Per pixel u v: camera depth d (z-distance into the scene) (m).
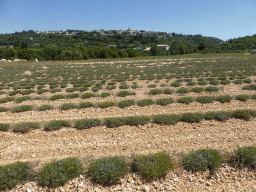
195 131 7.09
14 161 5.50
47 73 29.31
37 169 4.93
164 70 27.48
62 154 5.84
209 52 101.06
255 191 4.12
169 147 6.00
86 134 7.20
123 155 5.59
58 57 68.31
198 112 8.44
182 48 105.56
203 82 15.84
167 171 4.72
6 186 4.43
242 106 9.60
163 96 12.30
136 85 15.69
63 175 4.55
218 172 4.80
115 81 19.59
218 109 9.30
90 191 4.32
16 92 14.53
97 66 39.50
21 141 6.76
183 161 5.10
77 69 34.62
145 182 4.56
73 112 9.76
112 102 10.71
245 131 6.83
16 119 9.01
